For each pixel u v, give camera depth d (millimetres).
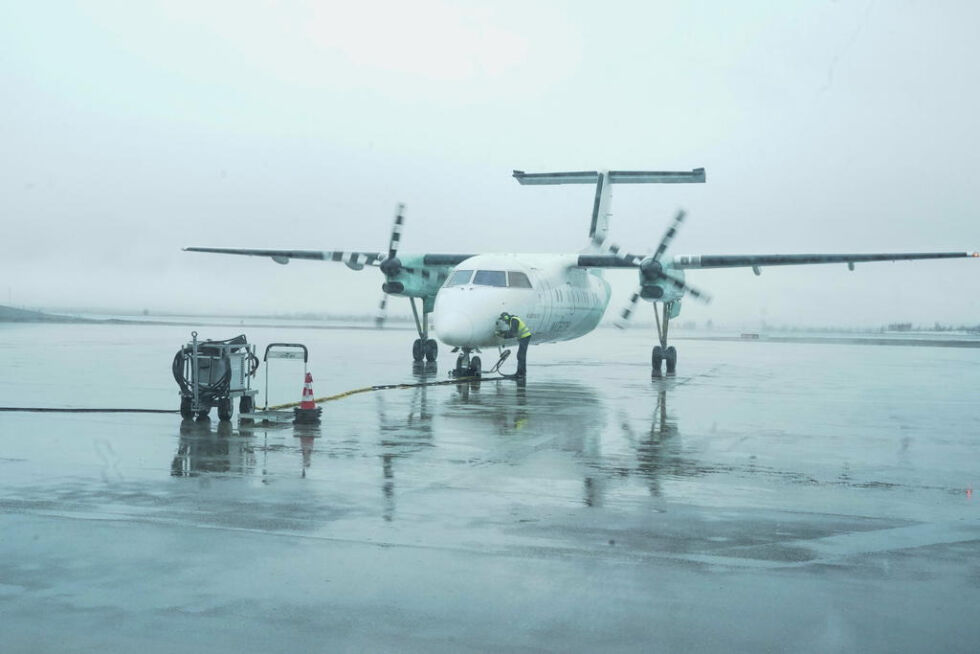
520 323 22844
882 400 19141
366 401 17812
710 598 5922
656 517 8094
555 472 10227
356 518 7953
